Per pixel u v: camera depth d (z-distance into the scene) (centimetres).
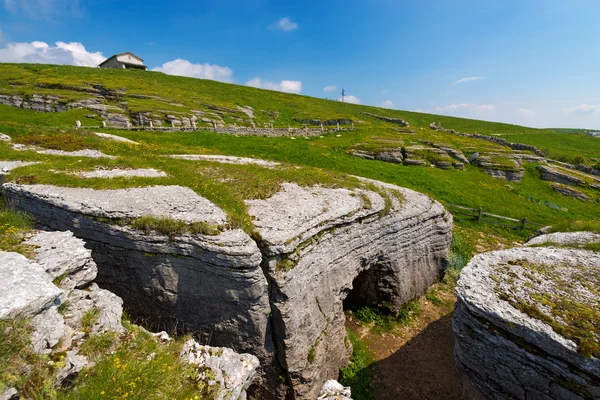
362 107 11775
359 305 1645
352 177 2030
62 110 5141
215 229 1037
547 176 4369
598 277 918
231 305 1010
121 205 1118
